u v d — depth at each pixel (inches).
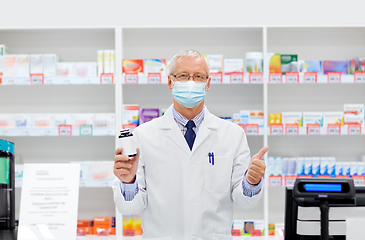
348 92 142.7
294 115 130.0
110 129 128.0
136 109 129.6
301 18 144.2
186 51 71.1
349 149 142.4
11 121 129.6
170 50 142.9
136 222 128.0
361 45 143.2
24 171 54.4
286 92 143.2
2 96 143.3
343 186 55.4
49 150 143.3
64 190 53.9
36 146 143.2
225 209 73.3
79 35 143.3
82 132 127.7
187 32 142.4
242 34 142.7
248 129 128.4
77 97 143.6
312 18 144.3
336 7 144.3
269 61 130.0
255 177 63.3
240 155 75.0
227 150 74.0
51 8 144.1
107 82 127.3
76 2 144.2
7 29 134.6
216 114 142.7
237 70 130.5
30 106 143.3
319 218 60.0
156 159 72.7
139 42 142.6
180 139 72.7
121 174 60.9
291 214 62.0
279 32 142.9
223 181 72.1
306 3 144.2
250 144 142.4
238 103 142.7
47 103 143.3
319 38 143.3
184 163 72.3
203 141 73.0
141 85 142.8
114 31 140.4
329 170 129.0
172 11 144.2
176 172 72.1
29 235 52.3
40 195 53.6
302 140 142.7
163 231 71.1
